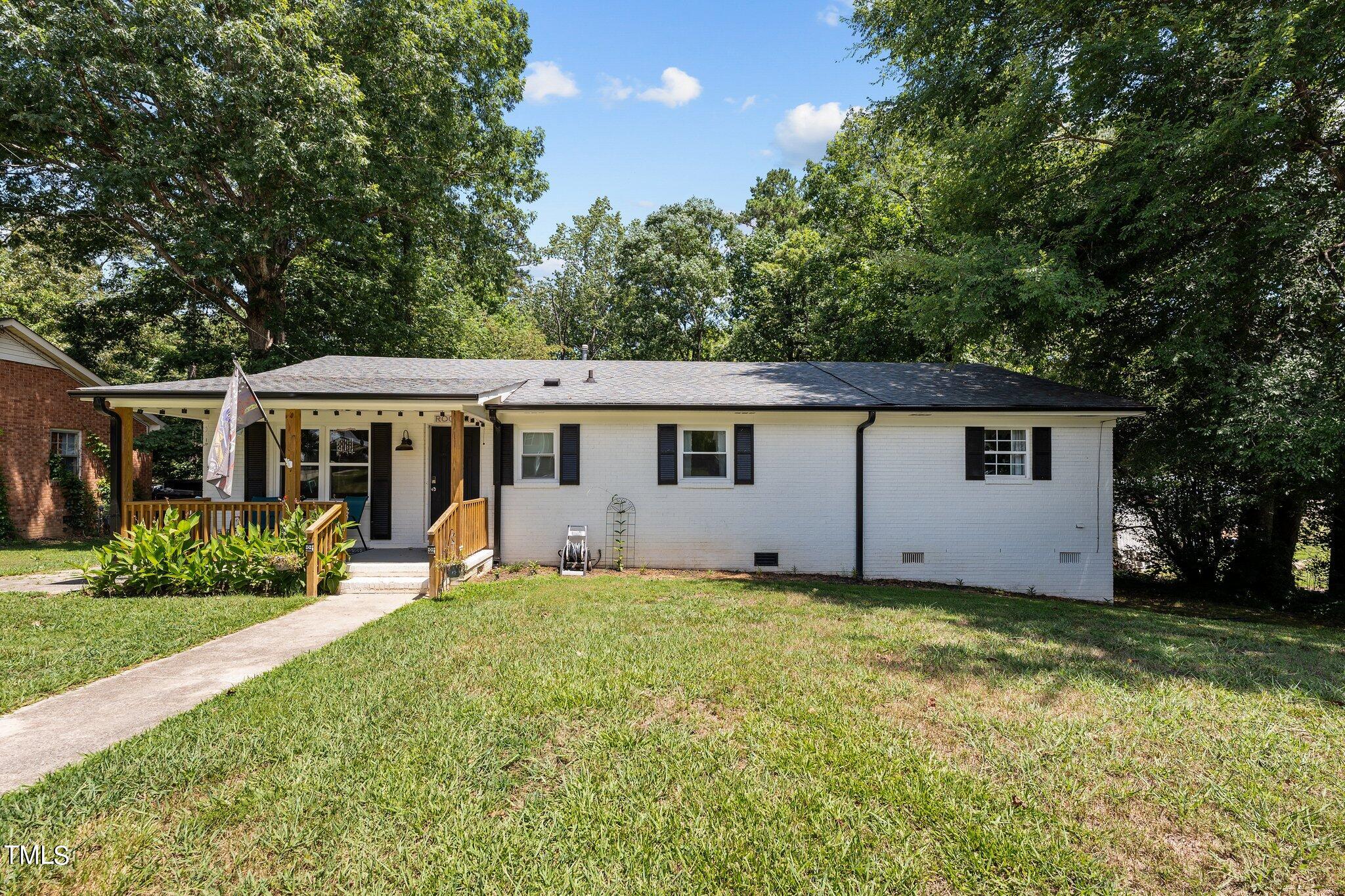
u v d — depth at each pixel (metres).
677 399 11.18
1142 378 12.61
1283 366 9.84
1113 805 3.11
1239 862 2.71
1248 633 6.83
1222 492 12.02
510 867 2.62
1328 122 9.88
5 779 3.30
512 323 36.78
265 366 18.36
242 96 14.23
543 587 8.80
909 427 11.32
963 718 4.07
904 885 2.55
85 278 27.86
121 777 3.28
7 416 15.12
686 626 6.49
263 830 2.85
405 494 11.16
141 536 8.24
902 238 20.09
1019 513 11.36
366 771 3.35
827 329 23.48
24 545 14.48
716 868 2.63
